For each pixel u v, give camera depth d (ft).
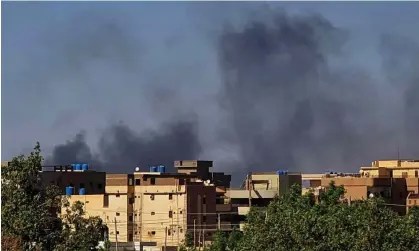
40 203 485.56
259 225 558.15
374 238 521.24
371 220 527.40
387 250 518.37
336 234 529.86
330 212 609.42
